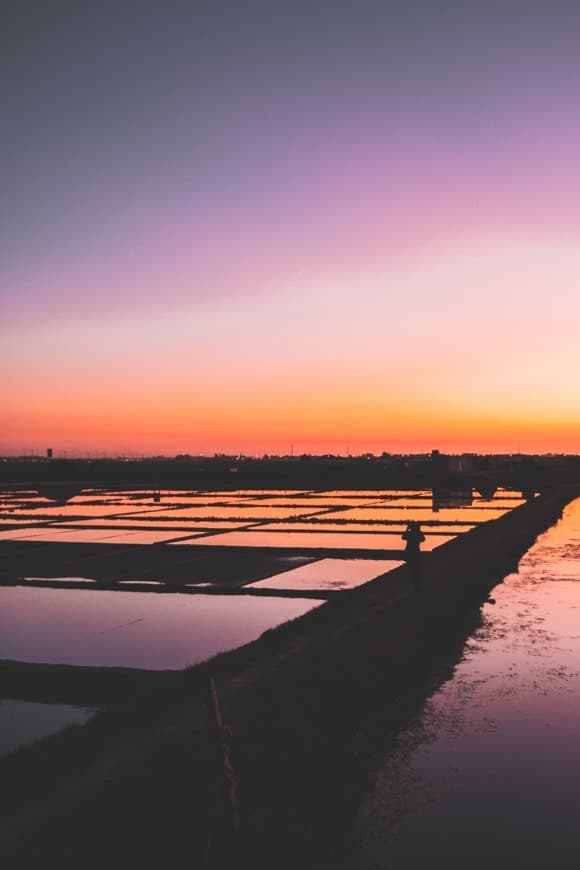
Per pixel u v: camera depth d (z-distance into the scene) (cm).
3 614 1722
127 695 1058
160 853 551
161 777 661
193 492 7675
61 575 2278
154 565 2477
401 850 621
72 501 6028
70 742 758
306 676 1018
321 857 596
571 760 811
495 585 1922
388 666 1124
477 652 1257
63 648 1413
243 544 3031
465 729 898
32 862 530
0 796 631
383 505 5284
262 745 769
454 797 721
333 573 2306
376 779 757
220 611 1744
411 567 1623
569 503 5378
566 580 1994
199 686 969
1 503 5750
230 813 584
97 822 587
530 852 621
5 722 964
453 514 4397
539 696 1023
